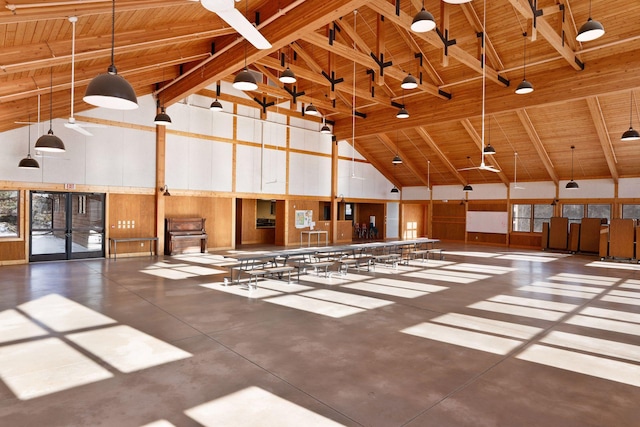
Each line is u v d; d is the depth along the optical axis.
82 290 7.29
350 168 18.98
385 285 8.20
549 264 11.86
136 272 9.36
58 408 3.04
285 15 6.97
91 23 6.03
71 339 4.63
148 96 12.27
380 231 21.31
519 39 9.85
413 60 11.50
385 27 10.50
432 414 3.02
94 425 2.81
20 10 4.46
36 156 10.36
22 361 3.96
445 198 20.11
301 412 3.02
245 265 10.20
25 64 6.00
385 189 20.95
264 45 3.74
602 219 14.57
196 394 3.30
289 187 16.38
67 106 10.51
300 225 16.86
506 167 16.98
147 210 12.46
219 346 4.46
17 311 5.82
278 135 15.93
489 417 2.99
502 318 5.78
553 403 3.23
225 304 6.39
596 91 9.77
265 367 3.89
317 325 5.30
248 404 3.14
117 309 5.98
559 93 10.34
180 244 12.77
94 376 3.63
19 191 10.21
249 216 17.33
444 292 7.56
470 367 3.96
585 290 7.90
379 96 12.77
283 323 5.38
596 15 8.56
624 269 10.94
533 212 17.33
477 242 19.03
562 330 5.23
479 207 18.97
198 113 13.50
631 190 14.70
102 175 11.44
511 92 11.25
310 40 8.03
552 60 10.07
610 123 12.41
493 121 14.25
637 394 3.41
